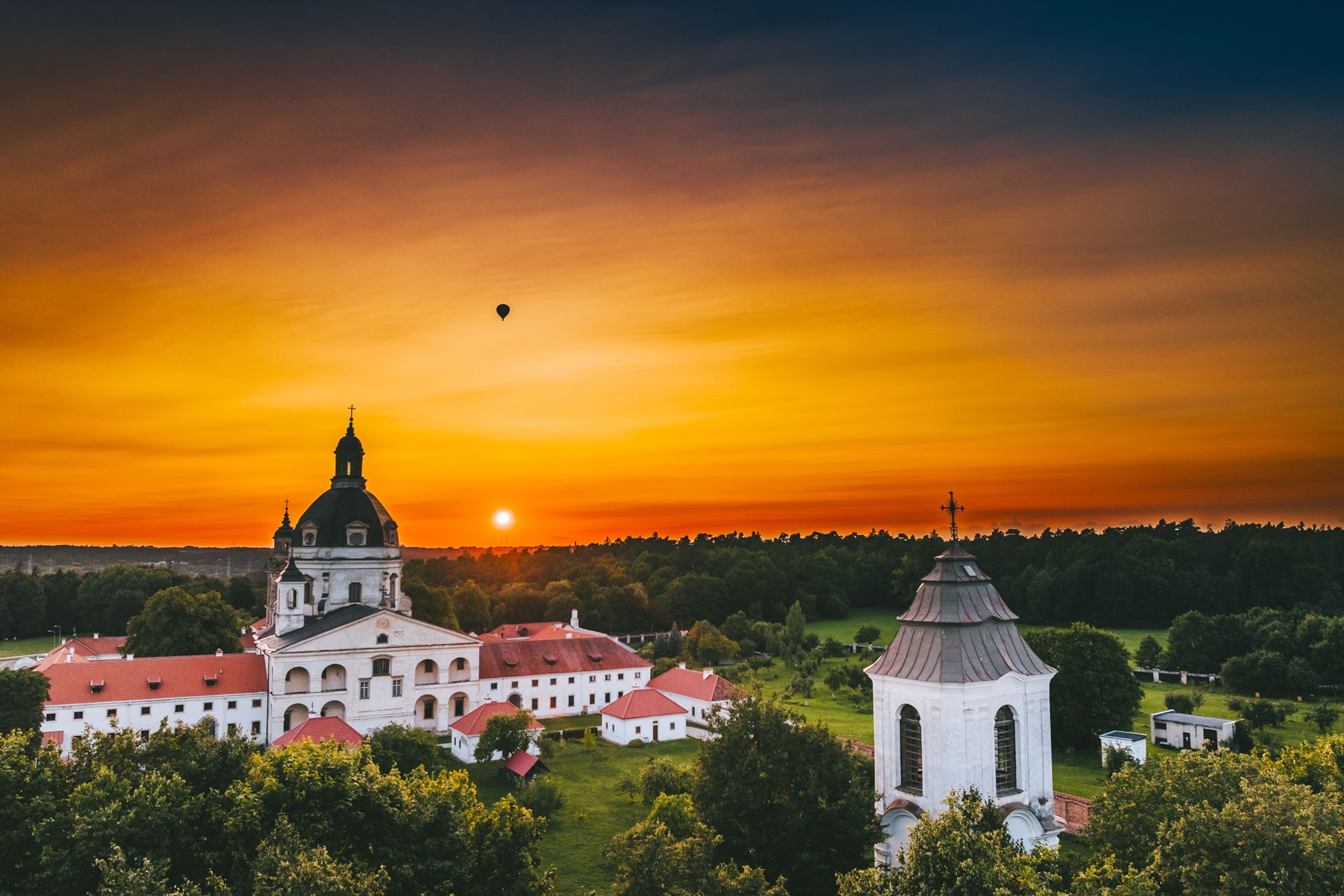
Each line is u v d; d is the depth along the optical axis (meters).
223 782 61.56
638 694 132.75
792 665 191.12
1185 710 139.12
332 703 129.62
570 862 82.38
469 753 119.62
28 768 57.69
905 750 55.41
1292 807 46.28
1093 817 56.00
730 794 59.94
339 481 149.75
